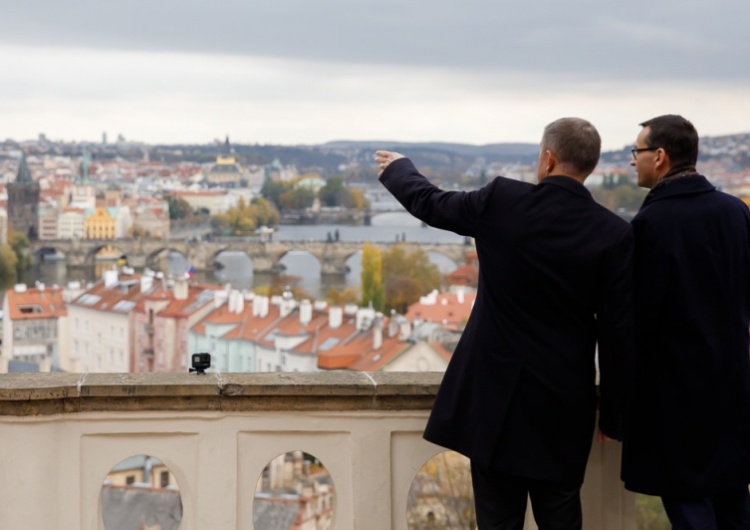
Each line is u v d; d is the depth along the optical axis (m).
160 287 169.25
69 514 5.70
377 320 130.88
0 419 5.58
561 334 5.36
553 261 5.31
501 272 5.38
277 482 33.91
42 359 173.12
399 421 5.95
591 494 6.24
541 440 5.35
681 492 5.62
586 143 5.43
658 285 5.57
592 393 5.49
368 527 5.96
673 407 5.61
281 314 146.00
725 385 5.60
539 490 5.57
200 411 5.79
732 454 5.62
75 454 5.70
